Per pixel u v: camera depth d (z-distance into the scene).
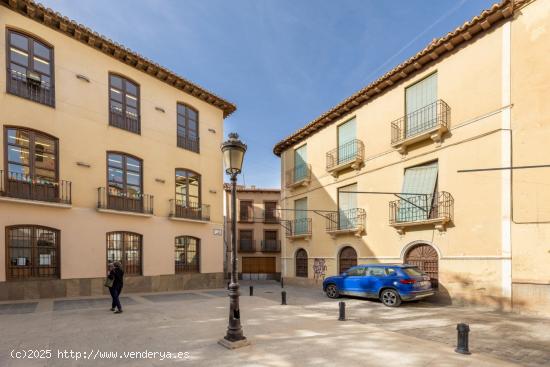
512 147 10.55
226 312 10.27
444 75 12.81
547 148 9.84
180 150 17.92
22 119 12.29
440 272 12.34
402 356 5.98
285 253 23.08
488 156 11.17
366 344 6.70
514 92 10.62
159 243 16.31
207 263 18.47
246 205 33.38
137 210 15.57
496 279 10.65
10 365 5.47
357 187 16.97
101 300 12.48
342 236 17.77
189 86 18.23
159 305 11.66
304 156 21.89
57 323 8.52
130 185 15.58
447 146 12.50
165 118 17.38
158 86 17.23
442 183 12.60
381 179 15.40
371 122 16.17
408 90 14.46
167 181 17.08
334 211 18.39
